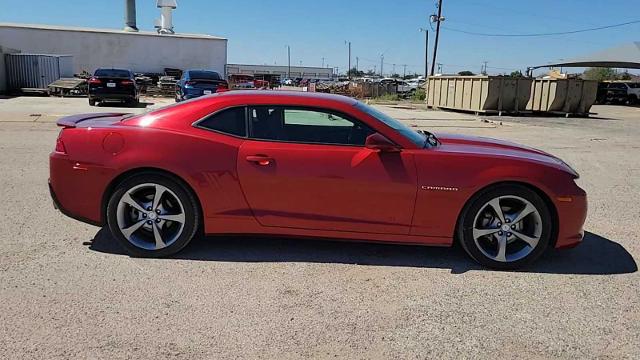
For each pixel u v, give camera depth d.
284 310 3.37
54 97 27.23
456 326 3.24
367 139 4.01
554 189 4.04
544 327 3.26
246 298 3.52
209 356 2.82
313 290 3.69
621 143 13.46
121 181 4.11
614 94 38.91
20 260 4.04
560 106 23.67
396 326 3.21
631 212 6.13
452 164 4.05
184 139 4.06
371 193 4.04
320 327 3.17
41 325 3.07
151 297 3.49
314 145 4.10
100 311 3.27
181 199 4.09
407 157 4.04
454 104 25.77
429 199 4.05
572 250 4.71
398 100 41.53
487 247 4.22
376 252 4.48
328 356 2.87
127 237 4.16
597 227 5.48
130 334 3.01
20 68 29.31
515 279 4.01
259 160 4.04
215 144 4.06
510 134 15.37
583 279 4.04
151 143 4.05
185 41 44.91
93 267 3.95
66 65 31.27
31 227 4.82
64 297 3.44
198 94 19.02
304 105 4.16
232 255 4.29
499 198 4.08
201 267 4.03
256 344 2.96
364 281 3.88
